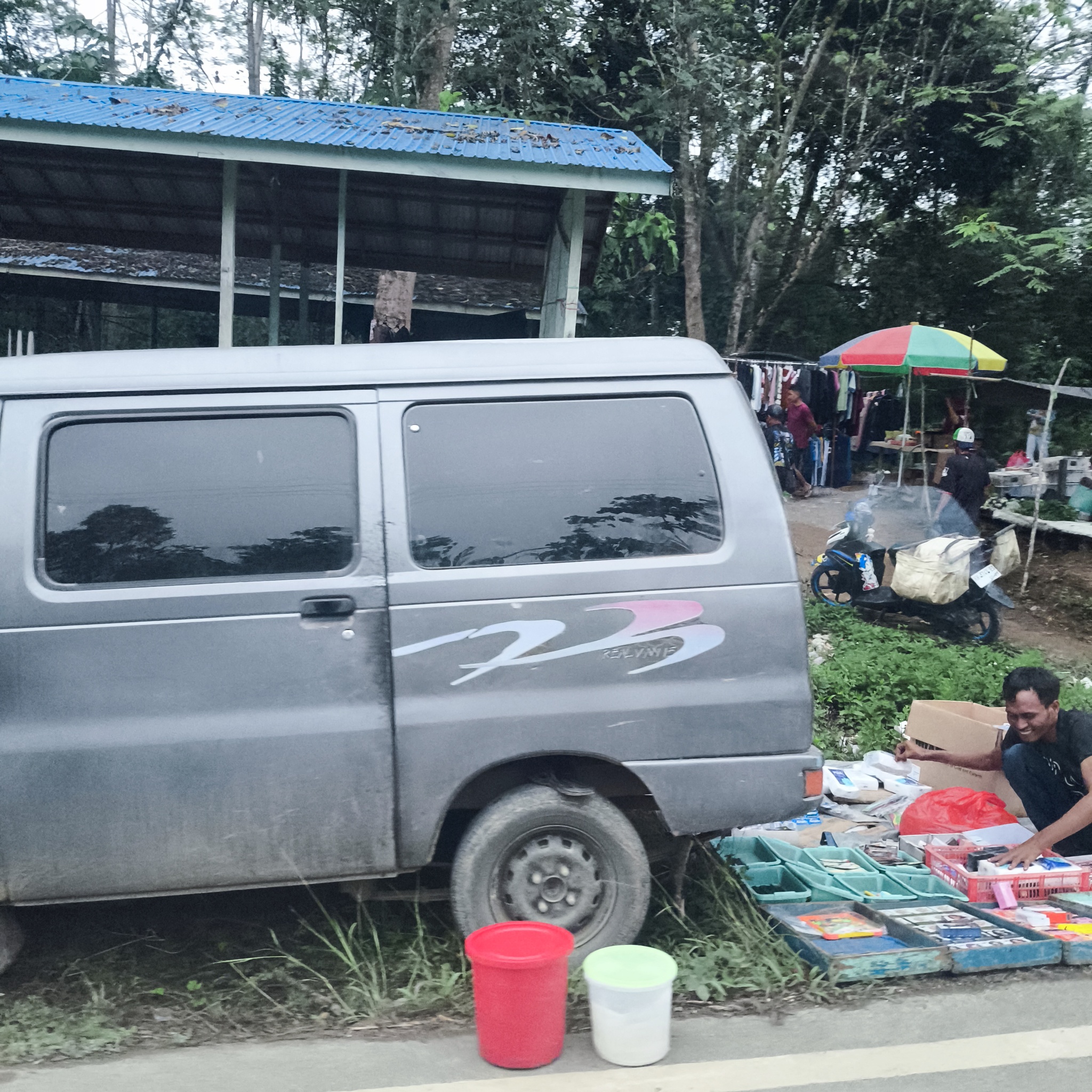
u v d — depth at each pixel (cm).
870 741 669
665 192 793
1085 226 1931
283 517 342
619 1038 301
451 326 1566
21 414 338
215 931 396
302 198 947
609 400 359
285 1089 291
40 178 923
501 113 1598
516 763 357
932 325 2139
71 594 328
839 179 2038
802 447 1606
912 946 367
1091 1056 307
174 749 328
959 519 991
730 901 395
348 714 335
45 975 364
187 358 352
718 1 1836
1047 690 434
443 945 368
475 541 345
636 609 345
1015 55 2030
